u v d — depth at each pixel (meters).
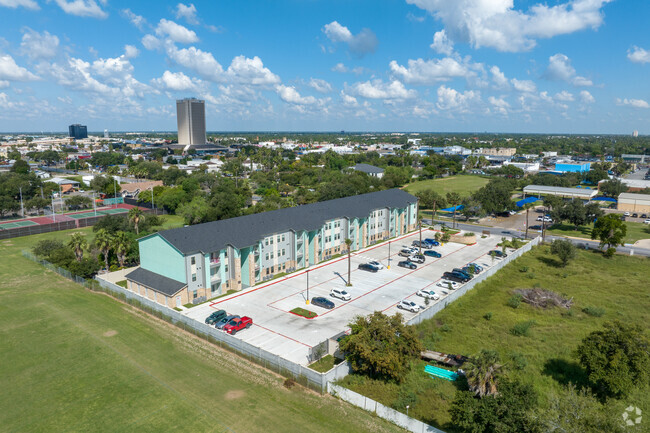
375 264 87.75
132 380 47.50
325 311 66.94
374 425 39.97
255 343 56.28
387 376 47.59
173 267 70.19
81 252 87.12
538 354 53.66
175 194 155.75
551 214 131.75
